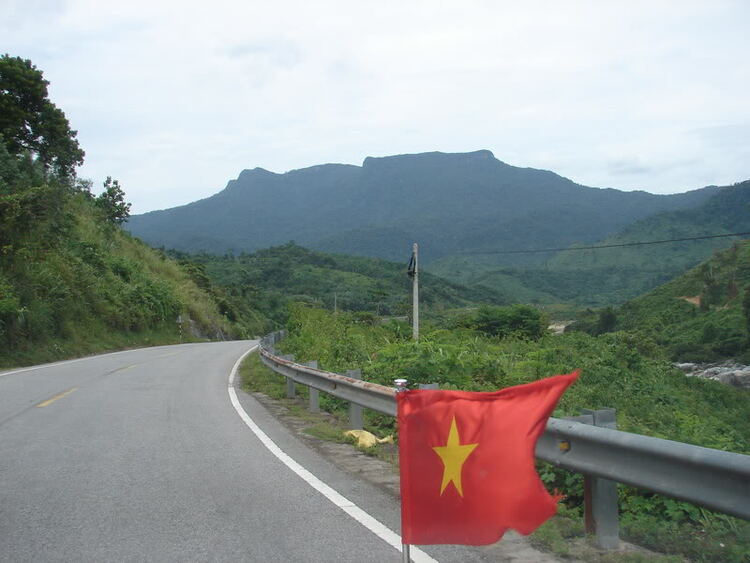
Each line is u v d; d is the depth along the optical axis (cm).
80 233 4403
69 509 578
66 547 486
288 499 611
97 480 675
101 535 511
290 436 926
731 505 359
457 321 3359
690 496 384
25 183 3194
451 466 376
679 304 8362
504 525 367
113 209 5931
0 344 2167
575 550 476
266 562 456
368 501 604
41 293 2770
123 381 1588
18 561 458
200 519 551
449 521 374
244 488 648
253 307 9175
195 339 4938
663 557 455
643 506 544
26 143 4150
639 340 2817
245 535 511
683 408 1593
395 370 1166
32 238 2883
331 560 459
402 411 384
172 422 1022
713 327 7000
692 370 6038
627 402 1323
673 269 14700
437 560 459
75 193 5253
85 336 3019
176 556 467
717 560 457
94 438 888
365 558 463
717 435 752
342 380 933
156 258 6134
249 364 2094
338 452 824
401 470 384
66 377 1669
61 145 4272
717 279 8544
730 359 6412
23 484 659
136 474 700
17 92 4006
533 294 13688
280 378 1634
